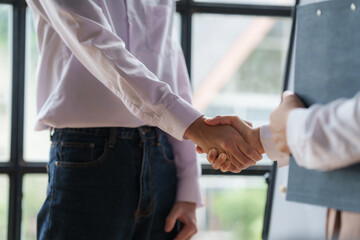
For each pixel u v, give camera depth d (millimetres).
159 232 1606
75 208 1442
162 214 1609
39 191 2535
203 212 2797
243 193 2766
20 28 2488
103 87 1471
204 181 2734
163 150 1593
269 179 2033
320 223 1630
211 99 2756
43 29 1544
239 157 1530
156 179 1567
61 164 1462
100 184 1455
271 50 2781
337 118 1003
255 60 2777
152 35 1604
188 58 2588
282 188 1808
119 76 1417
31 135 2539
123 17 1568
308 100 1166
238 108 2799
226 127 1529
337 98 1111
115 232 1476
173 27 1712
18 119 2492
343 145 1003
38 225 1488
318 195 1107
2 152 2510
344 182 1060
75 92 1466
